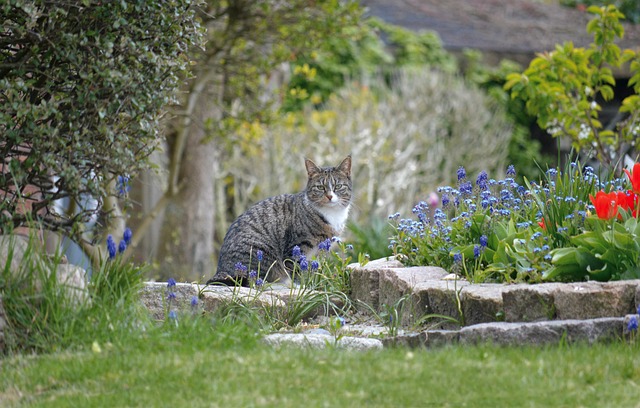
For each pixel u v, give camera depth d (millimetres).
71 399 7086
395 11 32594
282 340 8844
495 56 30297
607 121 25000
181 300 10469
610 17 14742
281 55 18641
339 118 25234
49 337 8398
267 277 13188
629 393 7027
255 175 24844
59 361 7832
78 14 9328
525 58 30312
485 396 6980
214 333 8492
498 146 28906
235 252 13148
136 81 9281
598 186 11375
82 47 9312
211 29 18844
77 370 7586
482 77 30031
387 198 24047
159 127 10547
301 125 26625
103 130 9039
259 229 13391
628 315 8359
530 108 14836
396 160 24438
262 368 7535
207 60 18453
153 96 9477
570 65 14703
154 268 19578
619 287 8773
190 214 21406
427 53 29969
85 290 8719
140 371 7496
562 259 9539
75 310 8562
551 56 14781
